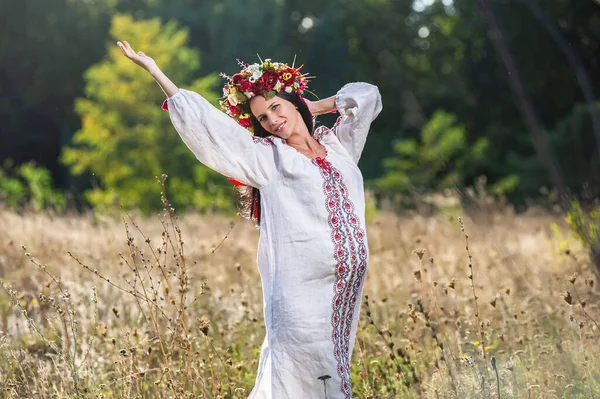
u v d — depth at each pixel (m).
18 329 7.07
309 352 4.85
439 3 46.00
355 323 5.15
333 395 4.91
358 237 5.01
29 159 49.91
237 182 5.25
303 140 5.22
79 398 5.36
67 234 13.09
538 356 6.09
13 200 25.95
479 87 41.72
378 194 30.14
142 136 28.92
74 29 47.59
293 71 5.29
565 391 5.61
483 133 42.06
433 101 44.00
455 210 16.19
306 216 4.95
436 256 10.96
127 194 28.00
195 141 4.91
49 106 48.84
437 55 45.69
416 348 6.53
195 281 9.10
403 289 8.70
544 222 14.88
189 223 15.53
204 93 30.12
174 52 30.52
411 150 31.70
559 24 35.12
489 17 10.38
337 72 51.44
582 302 6.24
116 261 10.37
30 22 46.84
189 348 5.54
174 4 50.12
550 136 32.16
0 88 48.16
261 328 7.51
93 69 30.34
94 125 29.36
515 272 9.45
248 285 8.58
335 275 4.94
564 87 37.06
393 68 47.97
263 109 5.18
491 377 5.80
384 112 47.34
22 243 11.70
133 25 30.56
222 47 48.47
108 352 6.73
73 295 7.86
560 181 10.05
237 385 6.09
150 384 5.93
